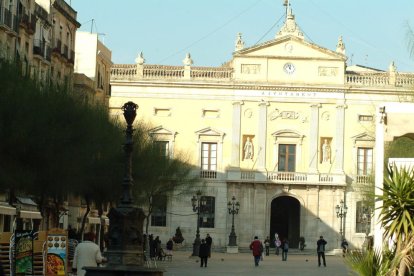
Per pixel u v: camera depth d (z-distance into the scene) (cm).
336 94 10406
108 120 5875
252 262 7706
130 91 10425
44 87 4684
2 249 3538
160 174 7406
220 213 10300
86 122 4856
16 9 6372
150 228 10262
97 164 5534
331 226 10269
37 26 7219
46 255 3503
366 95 10394
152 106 10431
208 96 10431
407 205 2417
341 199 10275
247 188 10344
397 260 2325
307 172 10312
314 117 10406
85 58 9988
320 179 10294
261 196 10331
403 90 9931
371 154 10375
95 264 2898
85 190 5631
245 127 10412
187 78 10412
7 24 6141
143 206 7625
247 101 10425
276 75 10444
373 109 10194
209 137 10412
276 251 9788
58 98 4688
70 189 4888
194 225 10275
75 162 4703
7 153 4300
